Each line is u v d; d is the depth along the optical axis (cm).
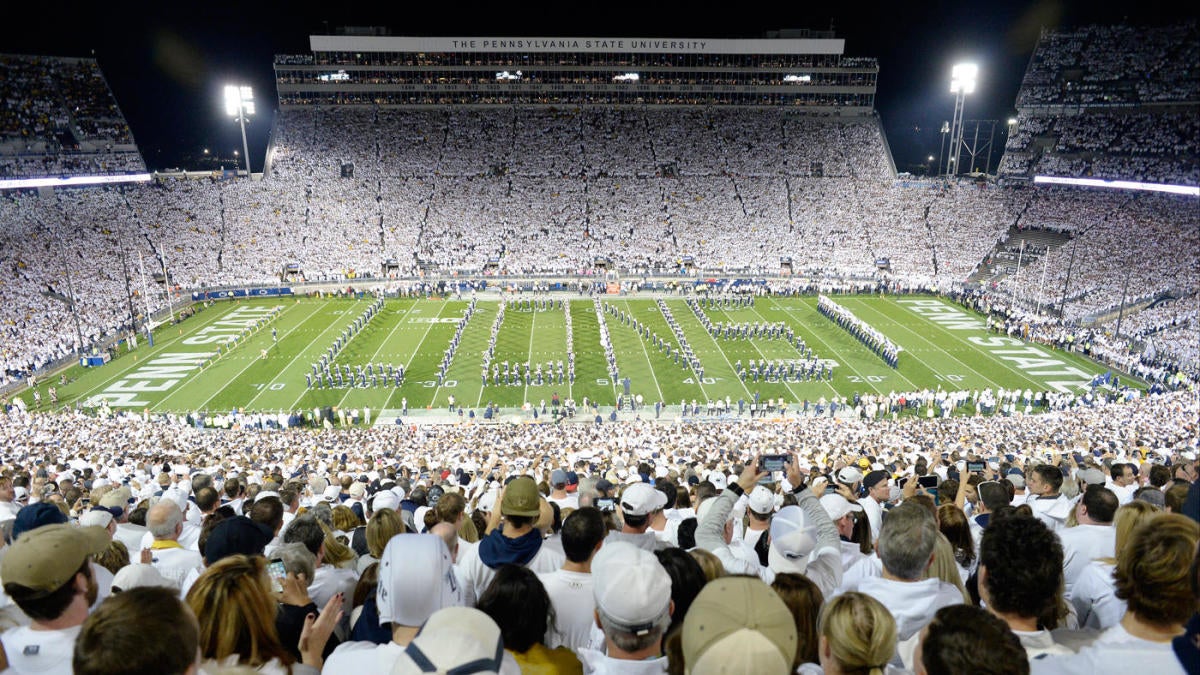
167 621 295
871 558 637
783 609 323
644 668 389
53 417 3459
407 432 3278
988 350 5000
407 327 5572
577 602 526
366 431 3344
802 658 439
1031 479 927
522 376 4406
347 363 4734
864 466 1806
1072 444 2347
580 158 8381
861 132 8762
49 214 6288
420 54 8925
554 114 8981
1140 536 386
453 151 8356
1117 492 1066
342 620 604
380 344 5141
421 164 8150
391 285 6775
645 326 5559
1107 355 4659
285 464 2277
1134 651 374
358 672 415
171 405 4059
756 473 678
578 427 3350
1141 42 7788
